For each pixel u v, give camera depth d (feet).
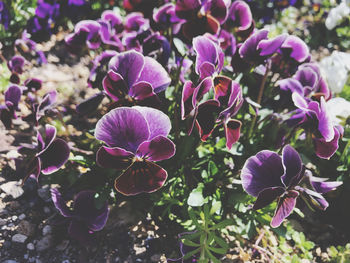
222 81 0.86
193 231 0.97
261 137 1.05
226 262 1.01
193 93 0.77
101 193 0.93
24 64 1.34
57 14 1.65
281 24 2.04
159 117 0.75
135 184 0.80
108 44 1.17
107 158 0.76
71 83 1.48
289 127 0.96
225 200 1.00
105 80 0.83
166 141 0.74
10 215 1.02
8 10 1.56
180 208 1.06
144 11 1.15
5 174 1.12
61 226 1.02
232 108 0.85
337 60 1.28
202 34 0.97
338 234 1.14
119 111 0.72
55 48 1.64
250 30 1.06
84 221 0.96
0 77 1.38
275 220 0.81
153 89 0.84
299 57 0.99
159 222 1.06
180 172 0.98
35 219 1.03
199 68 0.81
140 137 0.74
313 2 2.17
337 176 1.15
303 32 2.03
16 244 0.97
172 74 1.02
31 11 1.65
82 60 1.61
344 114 1.07
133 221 1.05
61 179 0.98
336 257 1.04
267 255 1.05
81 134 1.22
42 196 1.07
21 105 1.32
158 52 1.00
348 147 1.10
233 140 0.88
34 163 0.88
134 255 0.99
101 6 1.78
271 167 0.80
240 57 0.94
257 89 1.09
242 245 0.99
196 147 1.00
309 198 0.86
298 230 1.13
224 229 1.00
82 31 1.11
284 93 1.02
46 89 1.41
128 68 0.82
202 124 0.83
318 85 1.08
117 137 0.74
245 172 0.81
